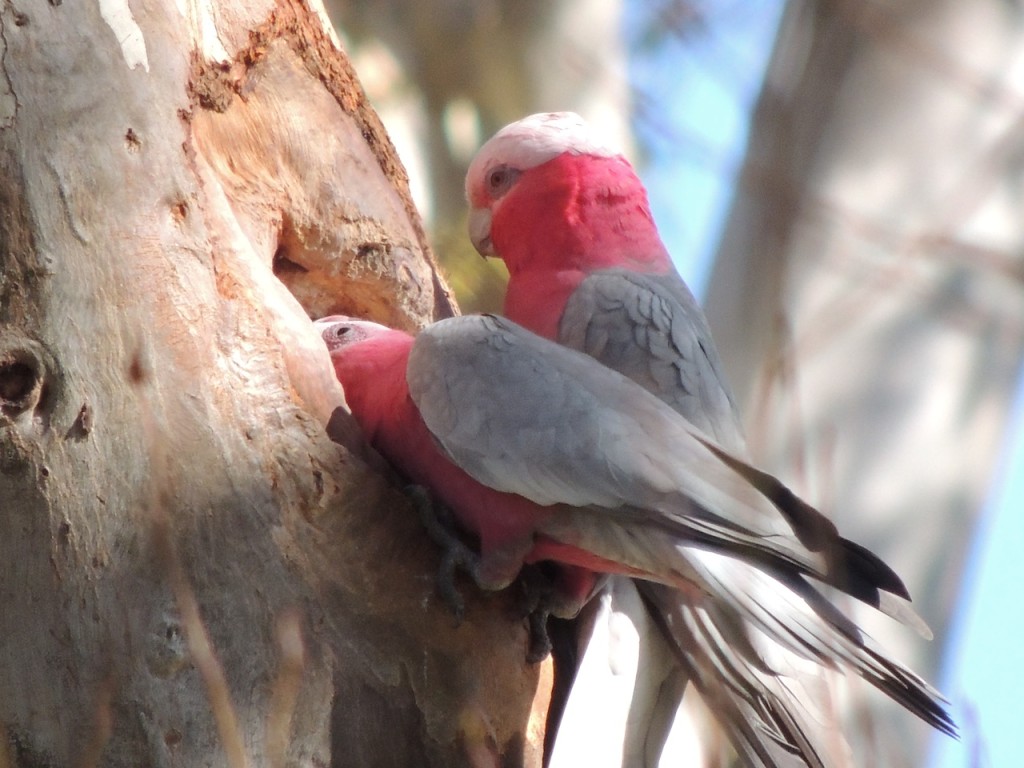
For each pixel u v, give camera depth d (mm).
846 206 11727
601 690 8703
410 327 9648
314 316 9648
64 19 7441
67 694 6891
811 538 7004
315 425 7602
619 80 10977
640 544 7582
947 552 11938
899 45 11398
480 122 15320
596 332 9320
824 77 11961
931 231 11102
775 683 8297
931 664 11750
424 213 14586
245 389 7434
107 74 7488
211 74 8422
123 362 7145
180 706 6875
